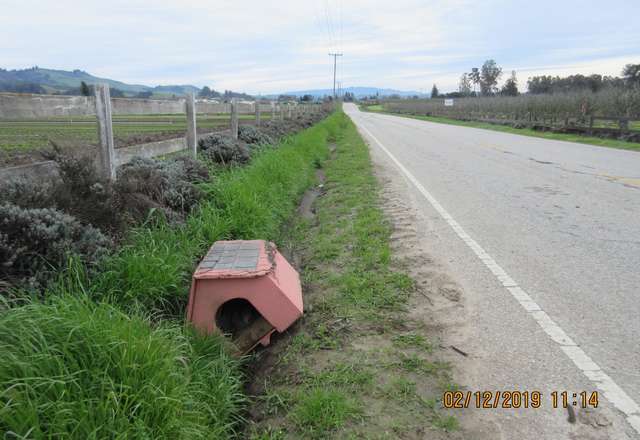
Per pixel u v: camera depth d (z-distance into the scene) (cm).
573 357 338
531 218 729
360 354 351
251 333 375
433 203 846
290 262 575
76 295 329
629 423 270
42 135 1884
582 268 512
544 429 267
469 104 5269
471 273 500
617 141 2031
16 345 249
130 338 273
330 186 1067
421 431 269
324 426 277
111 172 512
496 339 364
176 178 625
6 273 325
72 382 238
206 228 550
